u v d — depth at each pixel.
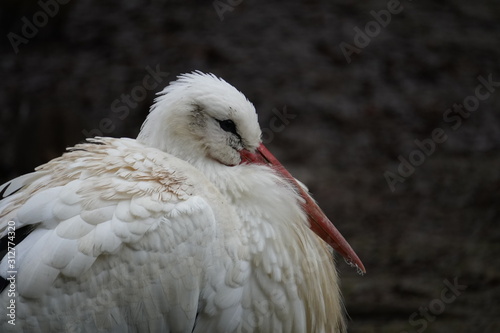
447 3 21.86
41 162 11.51
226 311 5.63
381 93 16.92
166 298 5.45
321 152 14.75
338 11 20.41
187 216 5.50
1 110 14.62
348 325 9.80
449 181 14.01
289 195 6.19
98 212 5.36
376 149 14.98
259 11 20.06
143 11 19.53
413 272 11.09
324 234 6.32
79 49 17.42
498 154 15.09
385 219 12.67
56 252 5.23
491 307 10.20
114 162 5.79
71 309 5.27
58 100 15.05
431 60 18.42
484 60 18.59
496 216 12.77
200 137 6.20
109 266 5.33
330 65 17.77
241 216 5.91
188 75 6.43
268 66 17.39
